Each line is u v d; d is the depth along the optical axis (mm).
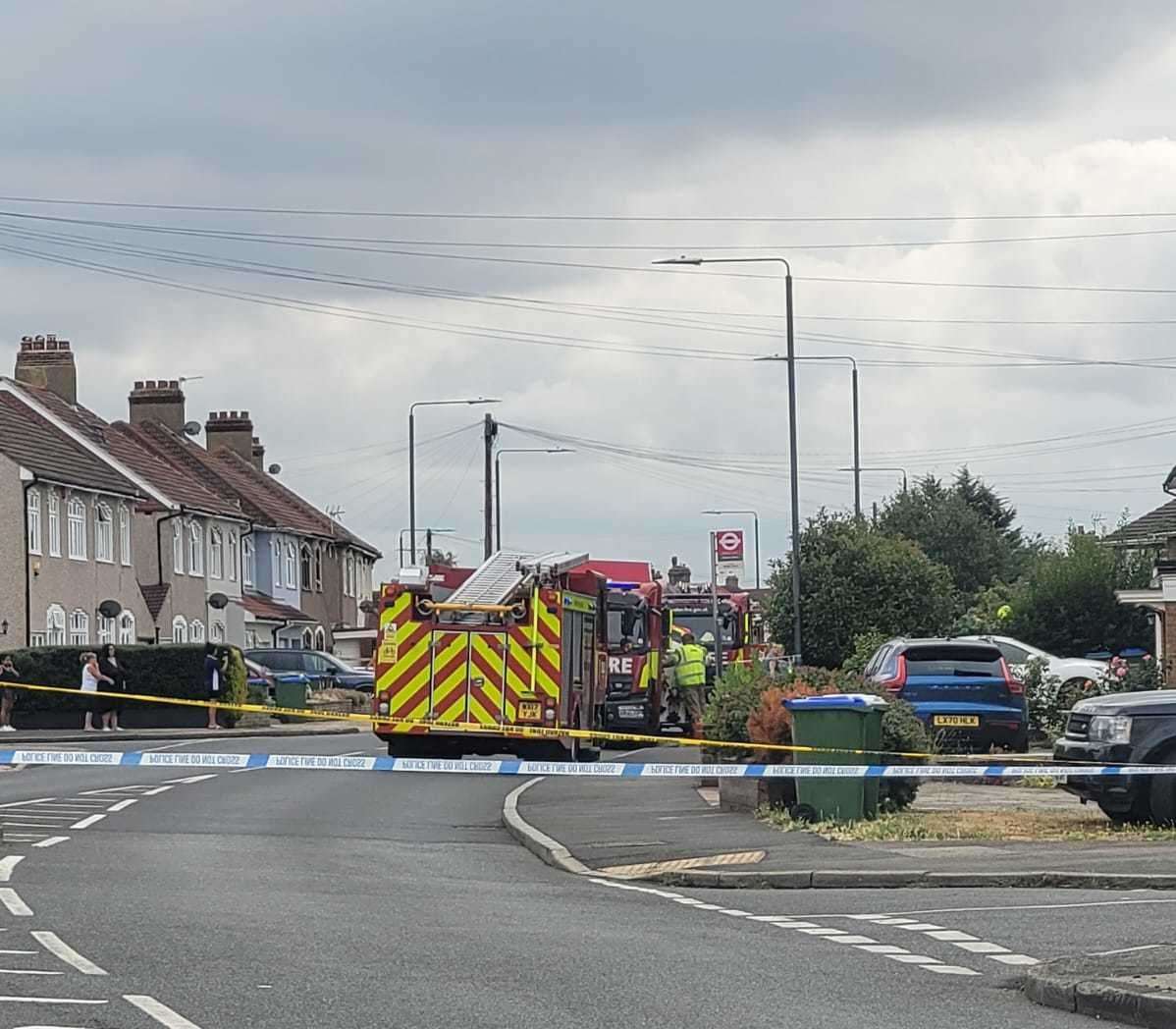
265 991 27812
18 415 174875
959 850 47344
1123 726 52344
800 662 122500
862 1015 26453
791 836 51969
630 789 71188
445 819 63375
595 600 91938
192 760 55031
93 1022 25109
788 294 123125
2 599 159750
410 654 84562
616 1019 25938
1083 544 145875
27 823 58594
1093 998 26578
